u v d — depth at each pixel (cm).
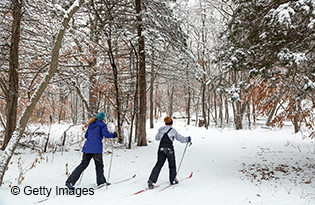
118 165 625
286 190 430
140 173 554
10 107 718
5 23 773
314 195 395
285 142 984
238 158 749
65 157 665
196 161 720
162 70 986
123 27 813
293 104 583
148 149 856
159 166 450
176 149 911
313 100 530
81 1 427
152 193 410
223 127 1981
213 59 653
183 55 868
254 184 478
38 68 774
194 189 438
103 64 919
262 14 550
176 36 847
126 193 406
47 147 796
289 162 652
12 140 391
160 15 780
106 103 940
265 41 531
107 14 820
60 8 428
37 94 399
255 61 550
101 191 415
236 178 532
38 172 506
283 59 468
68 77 890
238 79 1627
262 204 357
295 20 485
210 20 1755
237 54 551
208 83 675
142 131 927
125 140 946
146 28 793
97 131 441
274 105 602
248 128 1803
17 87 731
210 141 1082
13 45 727
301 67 531
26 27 873
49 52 843
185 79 1069
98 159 434
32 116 1204
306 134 1148
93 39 797
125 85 970
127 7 883
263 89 588
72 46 950
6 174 475
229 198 386
